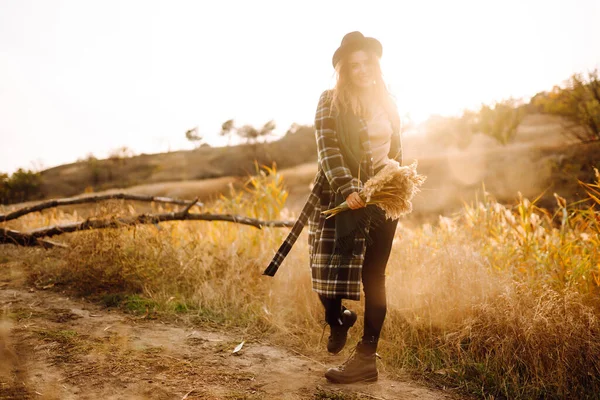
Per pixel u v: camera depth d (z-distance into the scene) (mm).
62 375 2334
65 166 67938
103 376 2354
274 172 5461
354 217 2348
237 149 66812
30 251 4988
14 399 2033
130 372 2426
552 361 2545
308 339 3125
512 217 4293
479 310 2898
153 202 5598
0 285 4023
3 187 40125
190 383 2348
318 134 2504
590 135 24969
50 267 4363
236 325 3346
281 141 67812
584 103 25531
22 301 3604
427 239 4207
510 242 3980
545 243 3803
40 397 2070
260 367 2641
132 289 3939
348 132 2467
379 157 2559
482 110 35062
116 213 4434
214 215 4879
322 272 2506
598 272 3000
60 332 2943
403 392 2447
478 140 36719
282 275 3787
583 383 2502
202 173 57094
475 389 2525
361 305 3256
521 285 3029
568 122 28547
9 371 2322
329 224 2531
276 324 3252
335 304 2553
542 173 20703
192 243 4574
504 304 2836
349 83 2543
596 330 2582
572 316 2631
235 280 3893
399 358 2826
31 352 2588
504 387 2510
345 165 2479
